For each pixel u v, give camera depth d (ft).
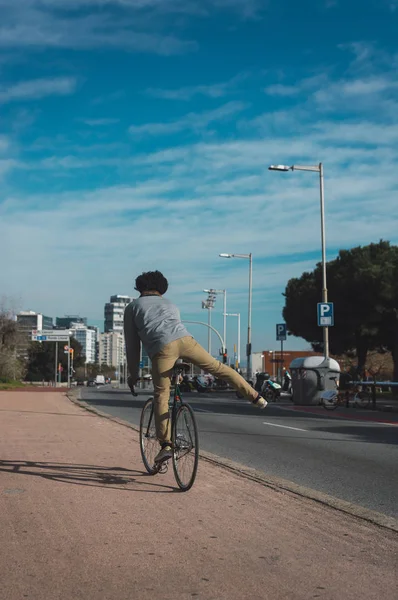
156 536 15.17
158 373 21.22
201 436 41.16
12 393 110.93
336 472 27.12
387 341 147.64
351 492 22.84
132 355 22.59
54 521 16.34
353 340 148.77
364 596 11.69
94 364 619.26
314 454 32.65
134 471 23.81
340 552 14.26
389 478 25.68
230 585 12.10
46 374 394.73
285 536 15.43
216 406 79.77
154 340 21.17
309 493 20.45
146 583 12.13
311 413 69.26
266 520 16.88
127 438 34.27
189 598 11.46
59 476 22.53
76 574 12.56
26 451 28.76
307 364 85.66
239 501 19.07
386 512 19.65
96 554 13.76
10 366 197.57
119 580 12.26
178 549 14.21
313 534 15.67
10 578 12.30
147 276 22.56
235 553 14.02
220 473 23.97
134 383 23.53
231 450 34.04
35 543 14.48
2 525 15.96
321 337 150.92
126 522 16.35
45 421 46.01
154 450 22.98
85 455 27.61
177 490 20.54
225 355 184.55
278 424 51.49
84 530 15.57
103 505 18.17
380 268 133.28
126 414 61.67
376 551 14.40
